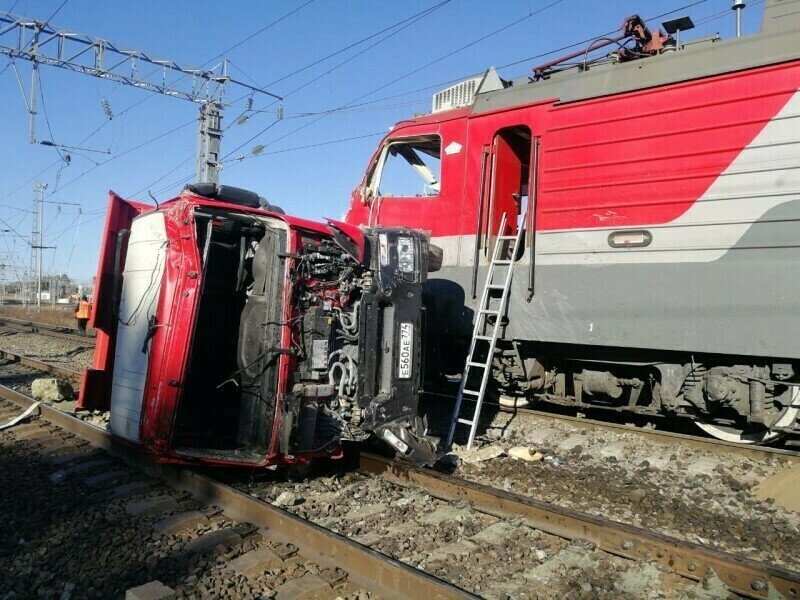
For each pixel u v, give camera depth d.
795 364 6.01
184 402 6.37
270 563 3.97
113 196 6.54
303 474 5.71
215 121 23.53
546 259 7.29
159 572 3.86
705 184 6.18
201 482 5.24
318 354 5.62
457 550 4.25
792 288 5.67
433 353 8.81
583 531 4.38
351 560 3.87
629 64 6.86
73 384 10.49
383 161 9.31
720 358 6.54
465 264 8.12
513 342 7.86
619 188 6.75
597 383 7.56
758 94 5.91
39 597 3.70
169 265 5.38
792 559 4.29
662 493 5.65
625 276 6.68
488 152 7.98
